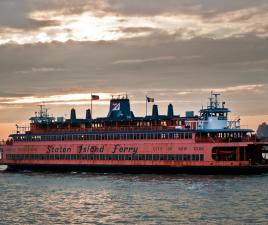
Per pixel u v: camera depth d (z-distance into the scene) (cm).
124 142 18688
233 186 14175
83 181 16525
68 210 11494
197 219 10238
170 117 18475
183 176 16962
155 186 14650
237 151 16900
